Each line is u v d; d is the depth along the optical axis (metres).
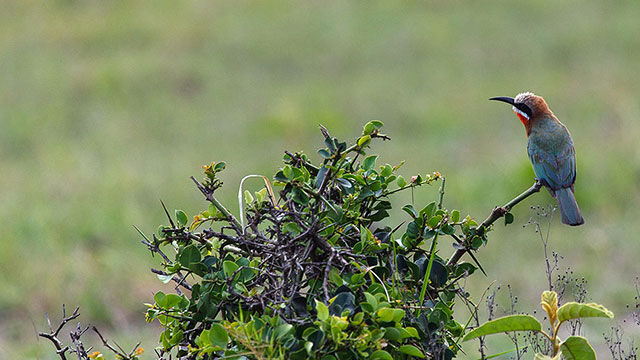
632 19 34.81
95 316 13.59
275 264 5.32
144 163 22.95
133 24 36.94
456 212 5.79
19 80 31.36
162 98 29.30
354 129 25.89
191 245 5.36
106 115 27.91
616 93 27.08
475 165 21.25
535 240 16.22
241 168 22.31
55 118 27.72
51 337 5.66
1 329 13.34
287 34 35.56
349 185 5.46
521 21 35.75
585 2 37.50
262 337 4.67
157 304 5.37
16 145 25.48
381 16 37.19
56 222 17.48
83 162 23.20
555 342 5.11
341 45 34.22
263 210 5.53
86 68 32.31
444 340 5.41
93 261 15.05
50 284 14.35
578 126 24.39
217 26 36.66
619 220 17.14
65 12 38.78
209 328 5.35
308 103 28.36
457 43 33.75
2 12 39.00
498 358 9.96
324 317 4.59
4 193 20.39
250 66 32.50
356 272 5.32
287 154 5.71
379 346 4.69
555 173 10.61
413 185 5.79
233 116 27.52
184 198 19.61
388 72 31.33
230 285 5.06
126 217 17.72
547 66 30.81
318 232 5.29
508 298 13.59
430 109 27.06
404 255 5.80
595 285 14.21
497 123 25.55
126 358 5.66
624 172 19.00
